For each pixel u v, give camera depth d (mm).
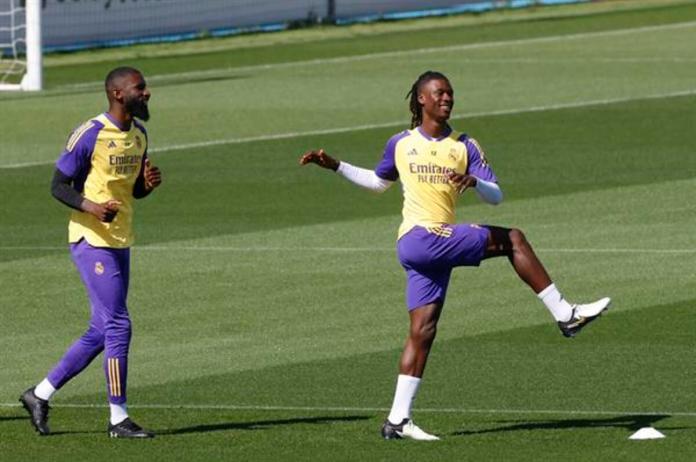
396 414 32375
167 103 87500
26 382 38438
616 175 66062
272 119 81812
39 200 62344
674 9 130875
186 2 118500
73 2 112188
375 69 101062
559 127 78500
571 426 33406
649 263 50469
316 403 35938
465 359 39688
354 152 72625
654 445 31609
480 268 49906
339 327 43281
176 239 54656
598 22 124000
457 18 128875
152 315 44781
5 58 104438
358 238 54688
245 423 34031
